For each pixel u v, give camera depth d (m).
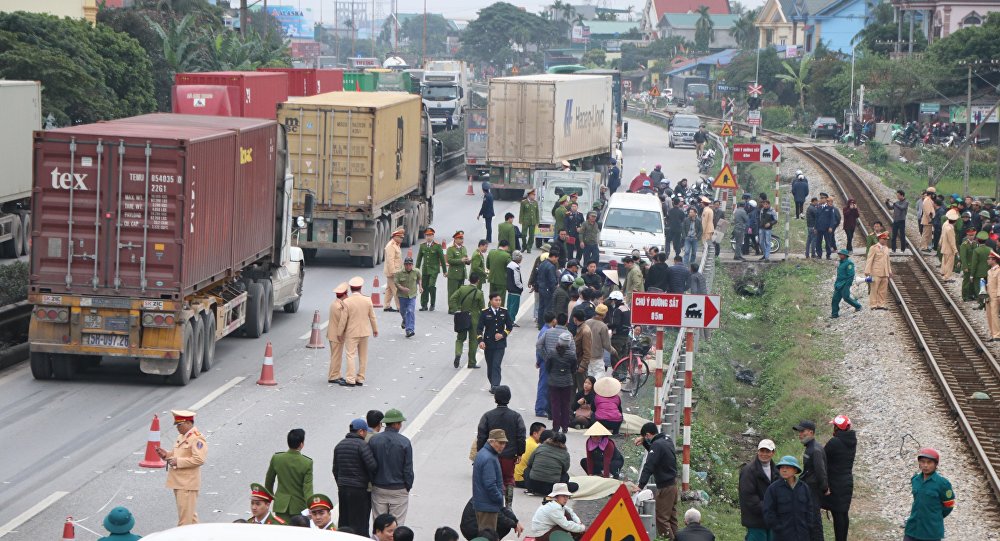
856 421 24.28
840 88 104.56
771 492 14.46
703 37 198.88
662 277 28.66
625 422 20.52
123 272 21.38
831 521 18.94
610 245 35.94
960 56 98.25
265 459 18.14
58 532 14.85
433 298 30.50
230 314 24.98
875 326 31.42
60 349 21.52
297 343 26.45
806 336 32.06
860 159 80.31
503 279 28.84
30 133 34.38
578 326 21.30
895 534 18.19
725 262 40.81
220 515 15.66
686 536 13.32
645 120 127.31
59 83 44.41
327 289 32.75
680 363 24.05
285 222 28.28
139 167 21.23
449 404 21.89
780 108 115.31
